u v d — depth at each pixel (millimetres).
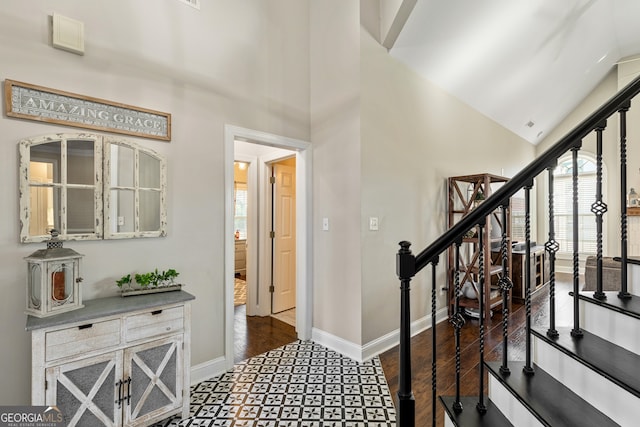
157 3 2344
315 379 2494
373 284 2949
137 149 2221
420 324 3498
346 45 2980
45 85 1877
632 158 5926
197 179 2535
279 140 3070
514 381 1481
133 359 1797
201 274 2545
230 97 2744
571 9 3674
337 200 3055
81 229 1982
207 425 1946
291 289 4359
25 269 1801
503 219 1593
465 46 3445
